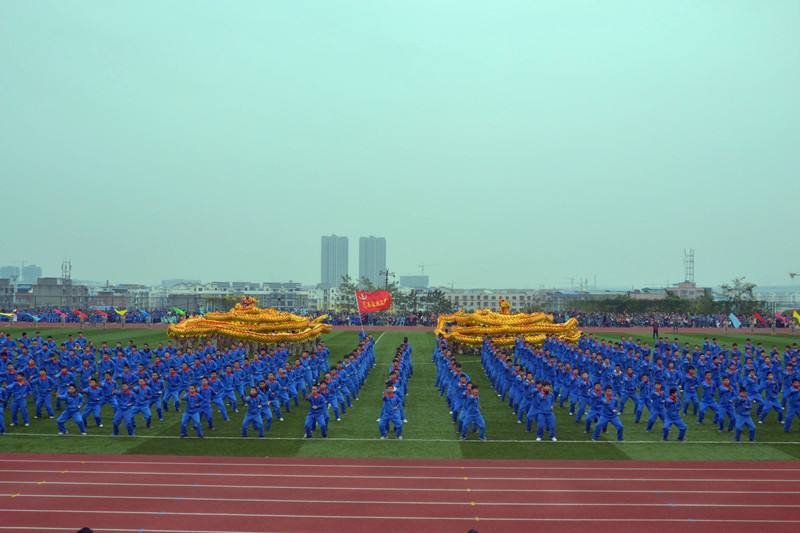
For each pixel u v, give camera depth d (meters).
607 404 24.86
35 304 123.00
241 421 28.45
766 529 15.84
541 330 51.34
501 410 31.28
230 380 30.42
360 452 22.86
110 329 82.94
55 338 66.56
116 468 20.64
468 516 16.56
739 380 32.34
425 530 15.63
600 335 78.88
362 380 38.50
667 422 24.83
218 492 18.34
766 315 113.62
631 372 29.92
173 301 147.62
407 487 18.84
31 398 33.78
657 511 17.00
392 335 81.38
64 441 24.22
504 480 19.56
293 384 32.00
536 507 17.23
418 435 25.62
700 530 15.77
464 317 53.69
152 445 23.70
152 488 18.64
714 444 24.31
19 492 18.27
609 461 21.77
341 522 16.12
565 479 19.69
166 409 30.94
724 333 84.38
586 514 16.77
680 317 108.44
